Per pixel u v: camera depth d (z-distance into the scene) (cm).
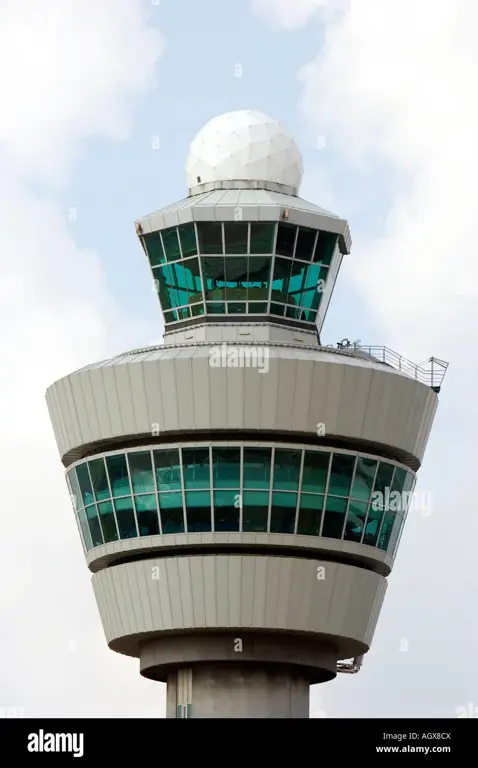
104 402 13600
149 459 13475
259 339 14025
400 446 13775
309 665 13662
